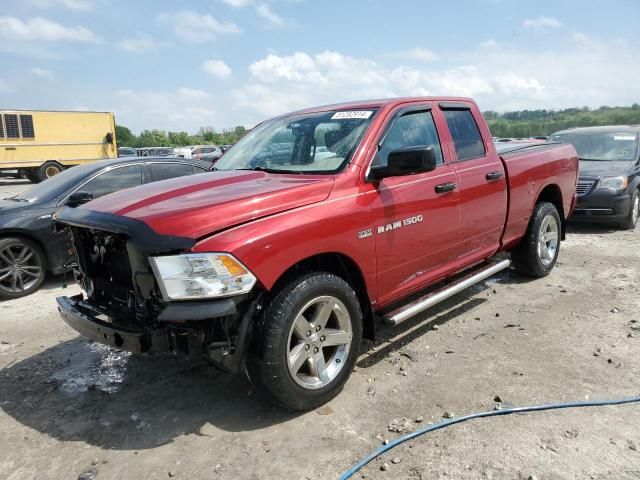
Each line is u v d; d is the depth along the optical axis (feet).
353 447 9.66
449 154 14.60
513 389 11.41
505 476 8.59
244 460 9.48
